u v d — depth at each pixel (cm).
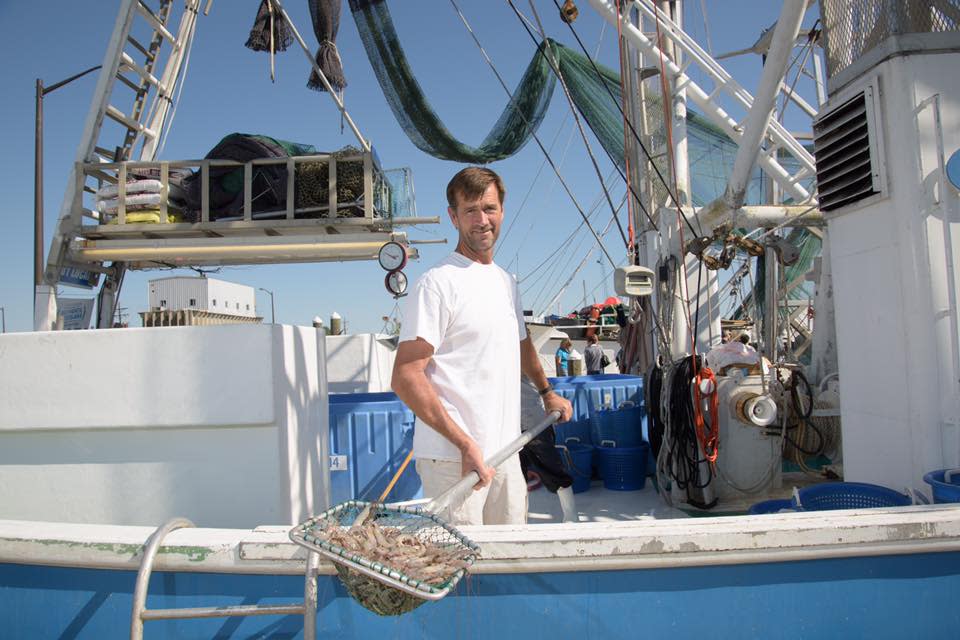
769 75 375
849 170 285
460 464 222
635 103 655
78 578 208
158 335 273
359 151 557
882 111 265
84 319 616
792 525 196
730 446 418
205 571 202
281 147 583
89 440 281
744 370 446
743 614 196
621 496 451
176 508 276
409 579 139
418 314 213
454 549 166
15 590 212
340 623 199
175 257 577
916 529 195
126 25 573
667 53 632
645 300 630
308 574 187
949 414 246
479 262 239
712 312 695
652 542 192
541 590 197
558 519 403
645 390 532
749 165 433
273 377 270
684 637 196
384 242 560
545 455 386
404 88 627
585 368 1366
